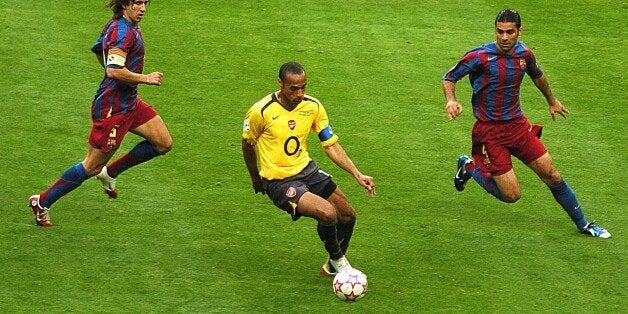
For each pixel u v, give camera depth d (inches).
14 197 1376.7
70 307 1114.7
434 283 1200.8
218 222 1339.8
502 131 1321.4
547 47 1915.6
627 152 1581.0
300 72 1121.4
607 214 1396.4
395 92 1744.6
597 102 1737.2
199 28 1935.3
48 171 1456.7
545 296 1177.4
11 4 1988.2
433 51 1883.6
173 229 1315.2
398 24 1978.3
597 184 1483.8
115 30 1235.9
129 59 1254.3
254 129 1157.1
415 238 1315.2
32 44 1840.6
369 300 1154.7
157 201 1391.5
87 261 1221.1
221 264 1229.1
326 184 1173.7
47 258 1222.3
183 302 1138.0
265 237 1304.1
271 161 1162.6
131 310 1114.7
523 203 1429.6
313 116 1163.9
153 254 1246.3
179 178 1459.2
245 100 1700.3
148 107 1314.0
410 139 1600.6
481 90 1314.0
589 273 1235.9
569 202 1320.1
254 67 1808.6
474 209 1406.3
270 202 1403.8
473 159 1374.3
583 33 1971.0
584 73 1831.9
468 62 1301.7
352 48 1883.6
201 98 1700.3
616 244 1311.5
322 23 1971.0
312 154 1552.7
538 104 1728.6
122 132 1284.4
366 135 1604.3
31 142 1536.7
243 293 1162.6
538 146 1317.7
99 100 1272.1
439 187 1465.3
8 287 1150.3
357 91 1740.9
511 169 1332.4
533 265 1252.5
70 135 1566.2
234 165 1503.4
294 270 1221.7
